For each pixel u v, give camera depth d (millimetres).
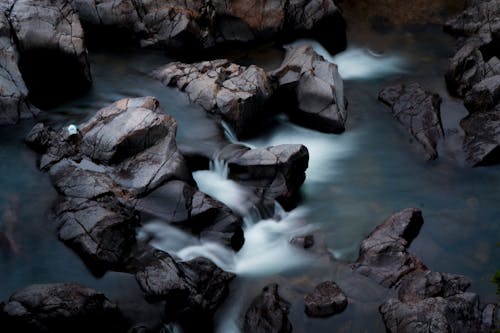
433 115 14742
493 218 12227
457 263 11180
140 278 9633
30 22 13695
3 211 10648
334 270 10906
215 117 13844
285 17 18031
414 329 9312
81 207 10492
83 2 16438
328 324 9906
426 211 12406
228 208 11234
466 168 13570
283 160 12141
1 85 12867
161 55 16625
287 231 11852
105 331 8914
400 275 10570
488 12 18172
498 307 9750
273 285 10383
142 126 11805
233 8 17422
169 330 9344
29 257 9898
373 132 14781
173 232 10797
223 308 10094
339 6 20078
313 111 14703
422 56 17859
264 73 14797
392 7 20031
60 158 11711
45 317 8453
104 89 14734
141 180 11195
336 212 12398
